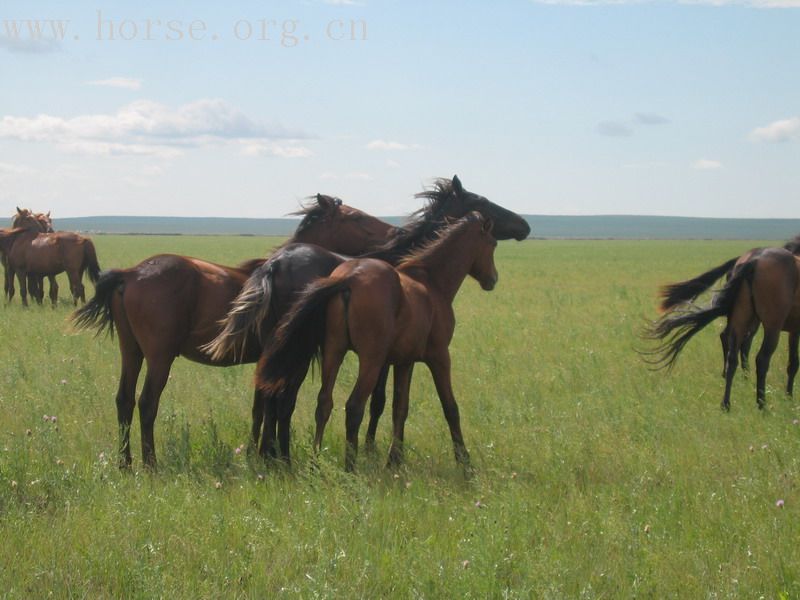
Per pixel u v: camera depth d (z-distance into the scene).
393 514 7.12
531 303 27.86
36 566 5.79
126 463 8.55
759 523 6.92
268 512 7.14
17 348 15.66
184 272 8.98
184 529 6.47
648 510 7.33
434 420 10.74
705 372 14.53
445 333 9.30
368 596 5.60
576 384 13.21
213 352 9.27
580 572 5.95
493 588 5.55
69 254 25.34
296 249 9.41
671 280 41.25
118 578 5.71
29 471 7.71
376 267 8.55
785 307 12.18
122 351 9.01
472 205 11.56
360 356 8.48
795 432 10.00
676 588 5.78
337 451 9.38
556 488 8.09
